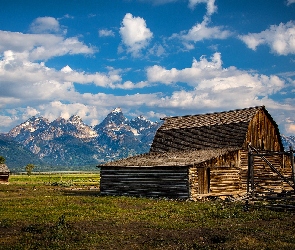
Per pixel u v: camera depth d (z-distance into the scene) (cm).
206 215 2494
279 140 5141
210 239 1795
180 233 1939
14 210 2861
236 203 3169
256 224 2148
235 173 4309
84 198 3831
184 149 5072
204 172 4006
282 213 2527
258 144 4812
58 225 2080
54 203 3356
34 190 5694
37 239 1831
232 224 2155
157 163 4075
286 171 5019
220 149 4494
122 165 4284
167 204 3247
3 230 2069
